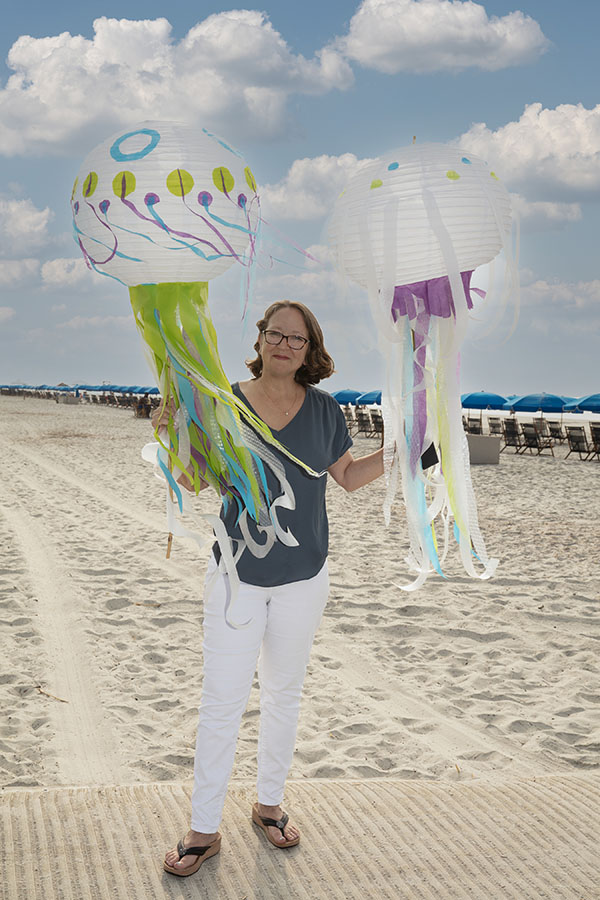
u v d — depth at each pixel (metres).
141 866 2.55
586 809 3.01
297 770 3.63
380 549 8.30
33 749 3.76
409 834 2.79
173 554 7.87
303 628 2.57
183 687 4.60
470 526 2.60
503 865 2.62
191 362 2.39
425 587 6.80
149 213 2.22
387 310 2.31
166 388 2.45
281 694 2.64
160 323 2.40
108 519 9.88
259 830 2.78
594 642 5.44
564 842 2.76
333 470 2.80
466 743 3.93
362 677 4.82
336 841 2.73
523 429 21.16
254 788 3.15
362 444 24.50
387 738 3.97
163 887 2.45
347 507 11.12
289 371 2.50
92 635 5.41
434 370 2.53
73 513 10.29
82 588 6.52
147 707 4.30
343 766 3.63
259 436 2.47
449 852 2.68
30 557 7.59
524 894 2.47
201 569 7.27
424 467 2.63
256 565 2.46
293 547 2.50
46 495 11.94
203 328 2.43
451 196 2.23
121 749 3.79
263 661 2.66
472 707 4.39
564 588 6.80
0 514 10.01
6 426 30.27
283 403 2.57
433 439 2.59
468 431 22.67
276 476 2.49
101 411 46.12
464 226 2.25
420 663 5.08
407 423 2.58
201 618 5.88
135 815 2.86
